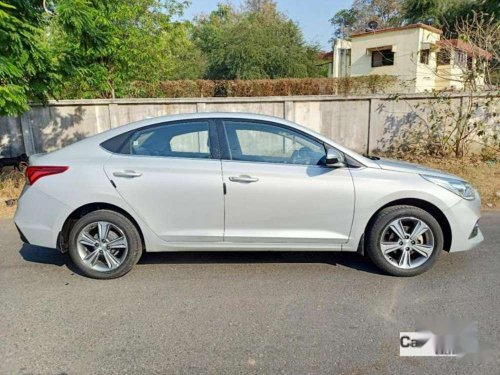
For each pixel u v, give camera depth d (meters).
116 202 3.41
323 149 3.51
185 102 9.18
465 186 3.56
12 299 3.15
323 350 2.46
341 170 3.43
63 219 3.43
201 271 3.69
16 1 5.42
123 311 2.96
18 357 2.40
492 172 7.36
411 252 3.52
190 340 2.58
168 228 3.47
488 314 2.86
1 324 2.77
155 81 11.91
